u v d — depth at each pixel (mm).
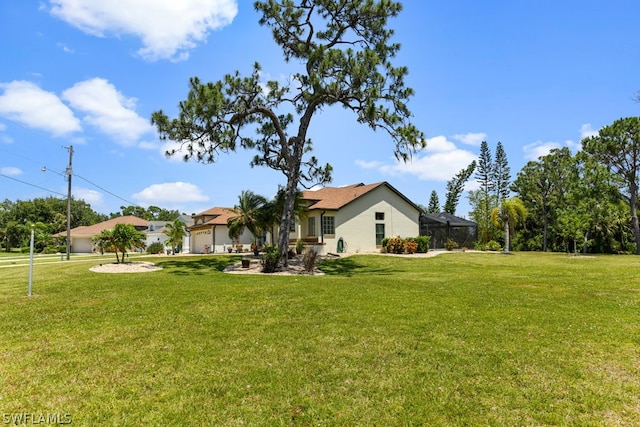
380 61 15203
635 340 5344
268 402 3621
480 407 3484
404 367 4438
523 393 3750
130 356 4859
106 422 3256
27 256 35219
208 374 4273
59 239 48062
